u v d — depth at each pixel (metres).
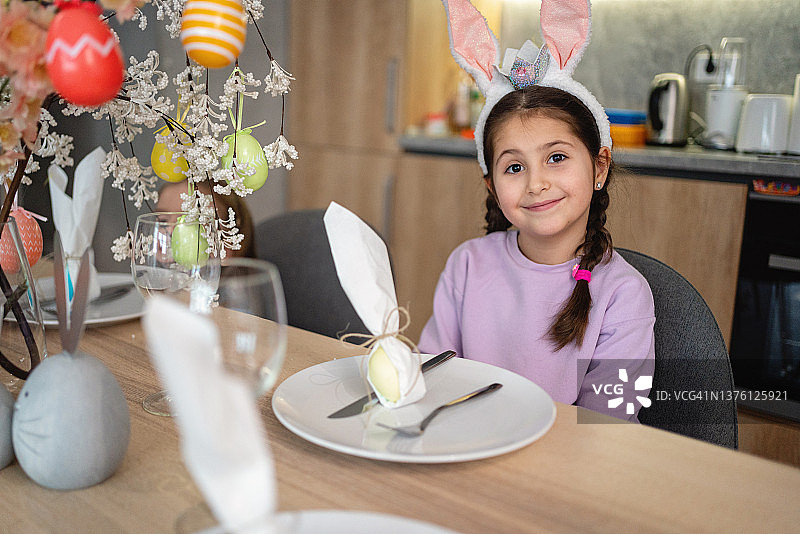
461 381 0.80
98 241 2.47
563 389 1.21
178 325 0.34
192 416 0.34
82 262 0.62
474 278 1.37
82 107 0.77
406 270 2.97
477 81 1.32
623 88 2.80
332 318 1.44
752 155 2.19
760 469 0.65
